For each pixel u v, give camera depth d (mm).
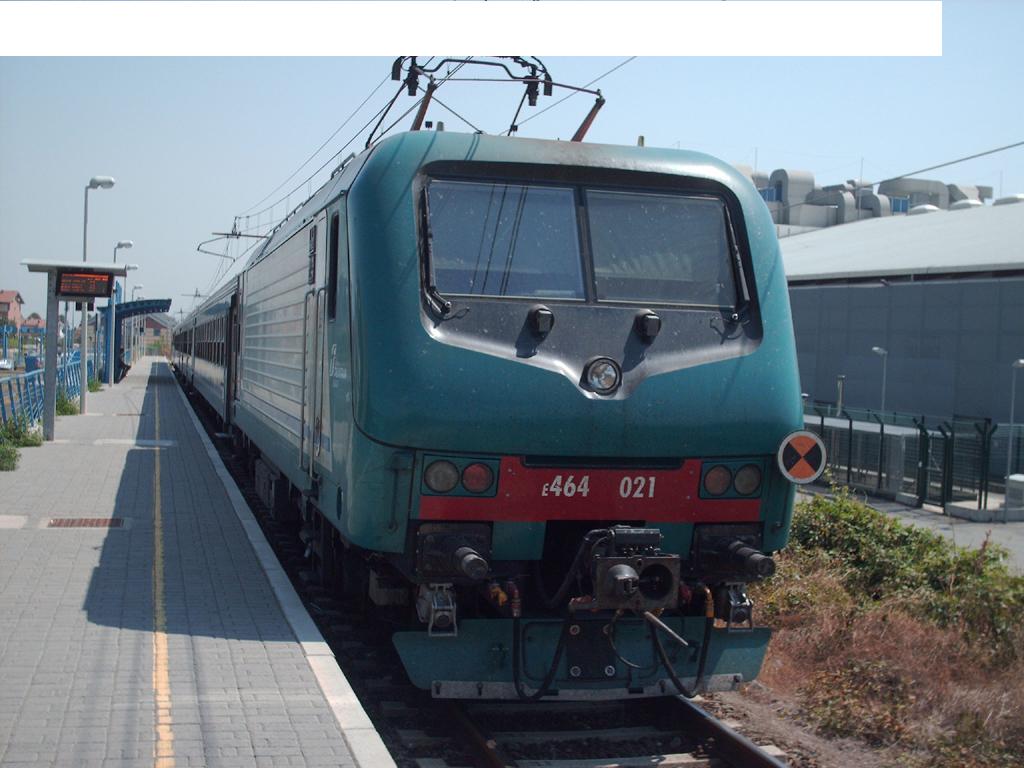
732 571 6297
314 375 7711
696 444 6117
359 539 6008
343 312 6508
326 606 8891
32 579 8398
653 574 5816
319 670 6180
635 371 6078
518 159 6355
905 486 20953
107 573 8695
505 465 5906
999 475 21781
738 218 6676
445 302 5984
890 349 31031
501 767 5484
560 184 6473
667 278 6453
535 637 6039
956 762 6324
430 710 6602
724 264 6598
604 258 6383
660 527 6230
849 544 11258
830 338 33438
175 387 41281
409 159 6227
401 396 5781
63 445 18766
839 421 23188
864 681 7570
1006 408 27359
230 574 8797
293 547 11852
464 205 6266
